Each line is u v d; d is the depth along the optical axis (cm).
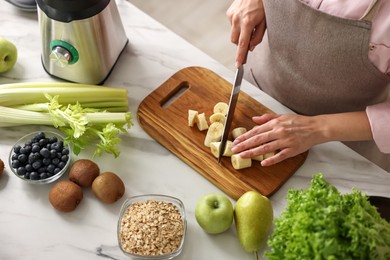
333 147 112
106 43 111
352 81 110
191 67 121
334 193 80
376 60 103
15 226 99
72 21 101
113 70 121
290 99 127
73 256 96
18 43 124
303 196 81
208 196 97
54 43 108
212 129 109
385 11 94
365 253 74
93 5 101
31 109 110
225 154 107
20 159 102
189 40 217
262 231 94
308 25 103
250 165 106
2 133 112
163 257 93
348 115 107
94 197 103
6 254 96
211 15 224
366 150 139
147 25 129
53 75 119
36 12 128
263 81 134
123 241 95
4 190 104
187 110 115
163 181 106
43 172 102
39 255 96
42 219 100
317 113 126
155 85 119
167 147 109
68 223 100
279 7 106
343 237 75
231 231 100
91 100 112
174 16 223
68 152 105
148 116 113
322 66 110
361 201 80
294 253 76
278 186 104
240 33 119
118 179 101
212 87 118
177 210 99
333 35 101
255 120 110
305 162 109
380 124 103
